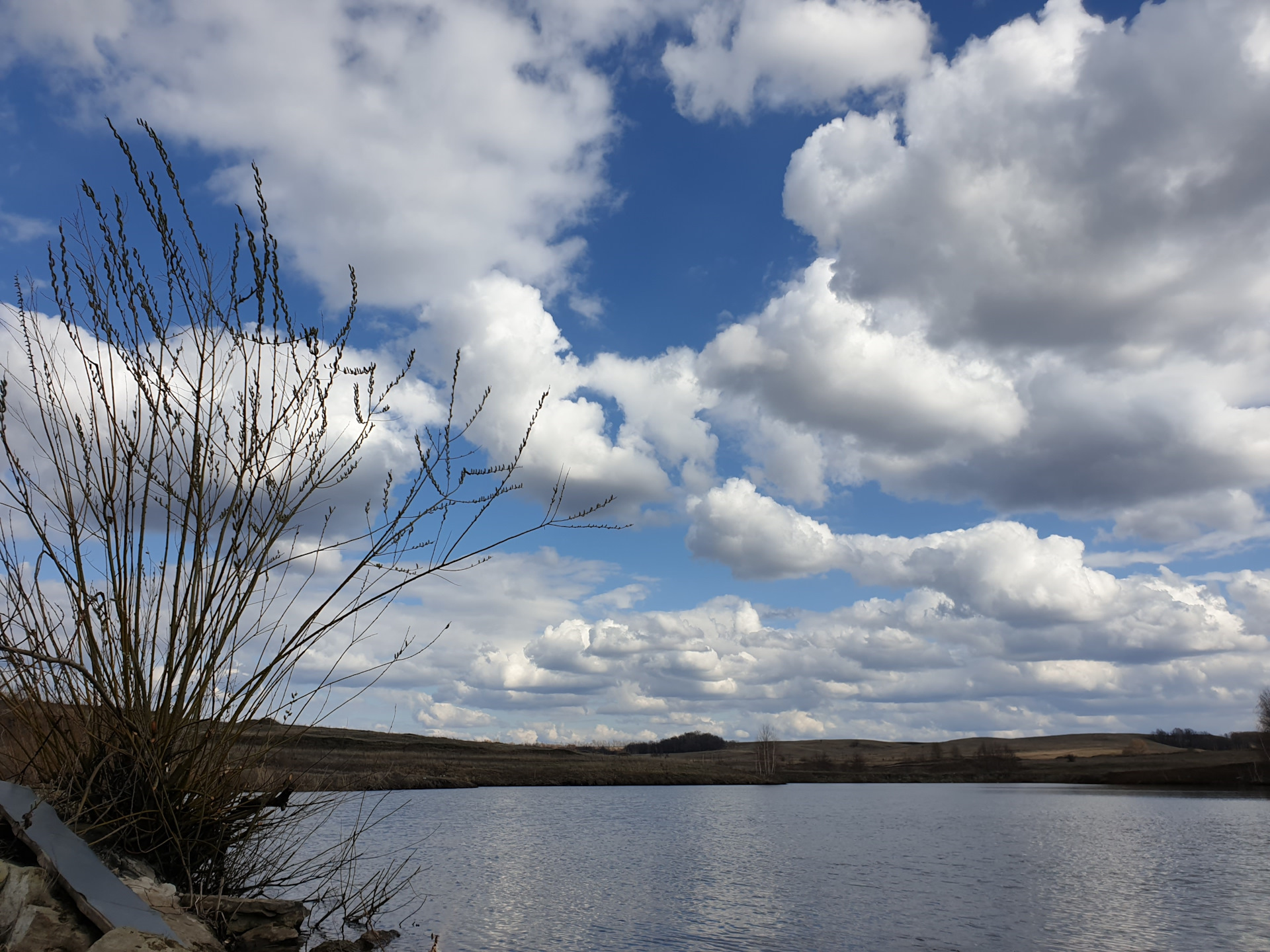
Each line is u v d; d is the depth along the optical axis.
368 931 12.25
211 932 7.56
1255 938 19.11
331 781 9.83
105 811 7.52
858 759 163.50
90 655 7.12
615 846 34.53
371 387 7.94
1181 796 89.00
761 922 19.55
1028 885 26.50
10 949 5.39
